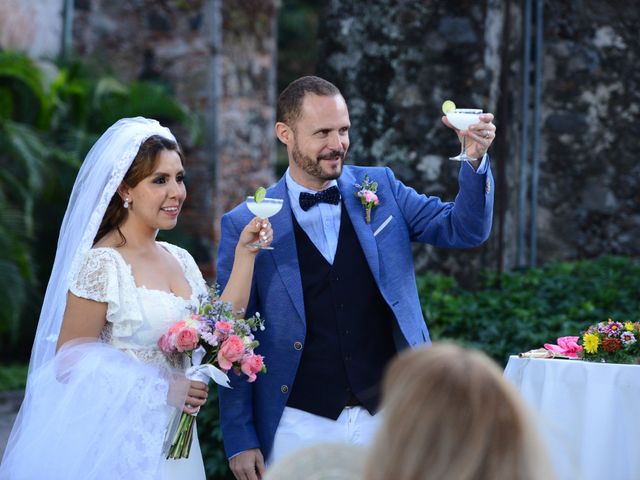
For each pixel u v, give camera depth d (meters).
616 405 3.80
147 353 3.62
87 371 3.47
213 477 5.32
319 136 3.68
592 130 8.64
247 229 3.66
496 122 7.77
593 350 3.99
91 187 3.64
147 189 3.66
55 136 11.16
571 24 8.62
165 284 3.73
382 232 3.81
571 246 8.68
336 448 2.11
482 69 7.46
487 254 7.67
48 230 11.02
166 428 3.58
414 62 7.43
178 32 12.30
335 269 3.74
